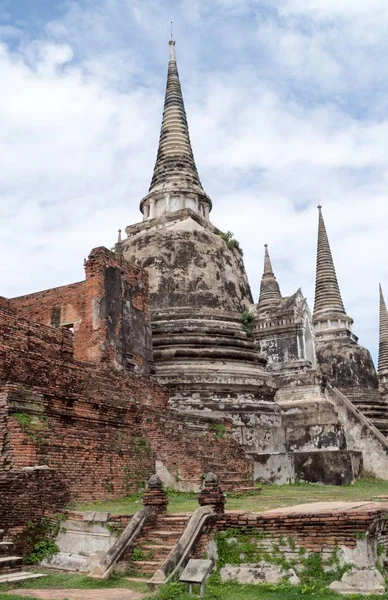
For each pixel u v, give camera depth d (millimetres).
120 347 22781
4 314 15727
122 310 23344
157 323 30031
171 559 10273
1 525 11359
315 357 37125
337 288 51406
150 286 31359
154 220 35000
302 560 10672
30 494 12016
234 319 31188
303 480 25609
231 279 33094
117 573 10555
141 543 11305
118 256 23844
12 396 13820
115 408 17094
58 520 12055
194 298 30938
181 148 38406
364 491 21344
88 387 18281
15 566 10883
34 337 16672
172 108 39781
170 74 41375
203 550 10938
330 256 52656
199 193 36656
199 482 18688
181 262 31688
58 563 11562
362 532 10375
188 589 10070
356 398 43531
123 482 16266
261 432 27656
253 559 11016
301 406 29875
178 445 18844
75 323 22453
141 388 20969
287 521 10984
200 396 27500
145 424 18203
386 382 56094
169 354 28641
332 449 28594
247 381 28516
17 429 13523
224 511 11977
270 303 39031
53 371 17000
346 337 48344
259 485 22266
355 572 10188
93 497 15117
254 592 10266
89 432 15875
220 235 35094
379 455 30375
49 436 14344
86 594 9500
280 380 32188
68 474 14602
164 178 37281
